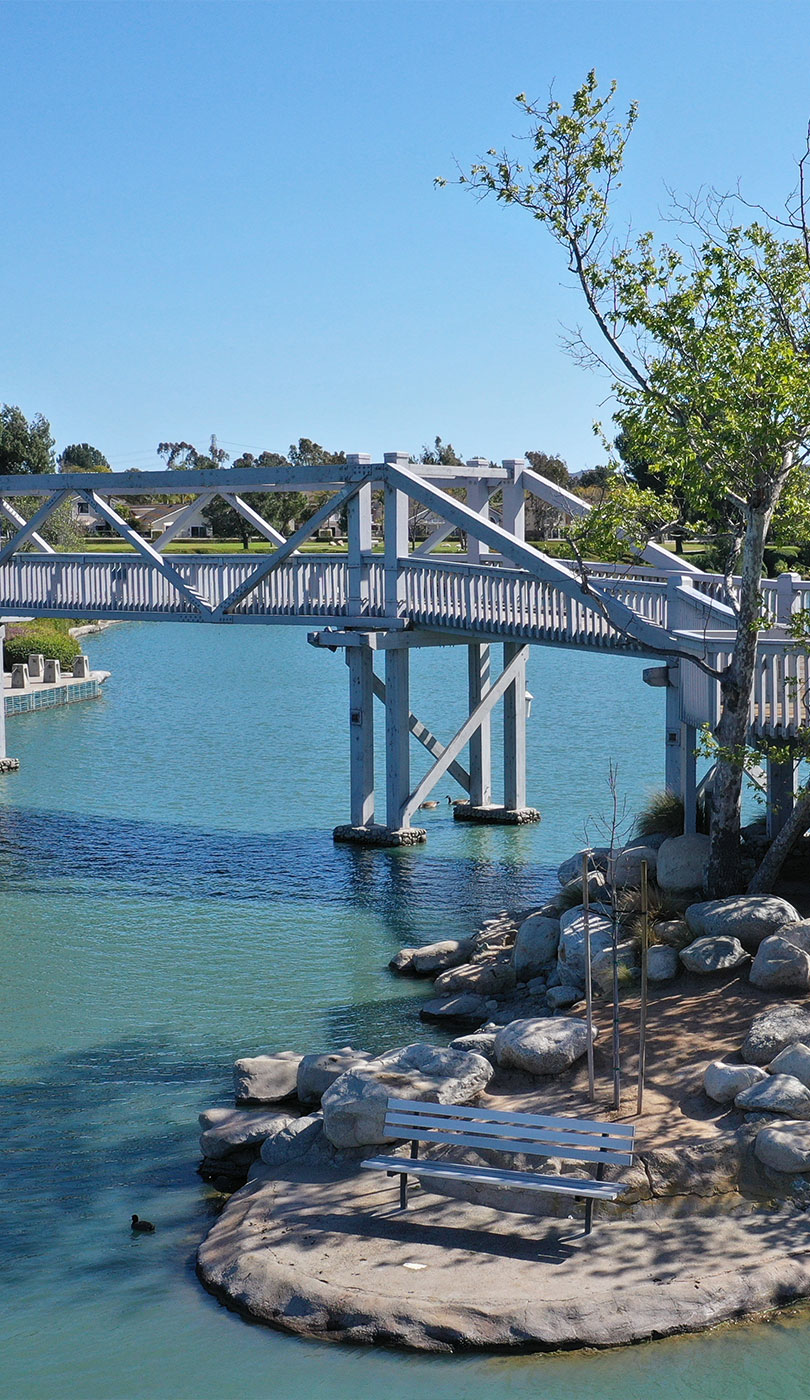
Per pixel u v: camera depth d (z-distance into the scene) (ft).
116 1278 33.50
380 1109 37.42
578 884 55.88
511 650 83.92
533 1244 32.91
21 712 135.23
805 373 44.47
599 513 49.67
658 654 49.96
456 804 88.69
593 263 47.98
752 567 47.91
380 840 79.20
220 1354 29.89
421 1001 53.42
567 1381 28.55
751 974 44.37
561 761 106.32
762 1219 33.71
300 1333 30.53
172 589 85.87
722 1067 38.09
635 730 121.19
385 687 79.61
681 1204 34.17
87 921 64.80
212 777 101.45
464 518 71.77
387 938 61.72
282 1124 39.75
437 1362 29.32
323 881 71.61
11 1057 48.32
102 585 89.40
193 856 77.30
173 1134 42.09
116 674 176.14
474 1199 35.04
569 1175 34.81
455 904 66.90
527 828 83.51
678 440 46.57
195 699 148.36
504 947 56.59
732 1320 30.50
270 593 82.23
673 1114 37.42
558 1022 41.96
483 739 86.48
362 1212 34.78
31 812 89.30
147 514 378.94
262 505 313.94
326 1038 49.55
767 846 58.49
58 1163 40.22
